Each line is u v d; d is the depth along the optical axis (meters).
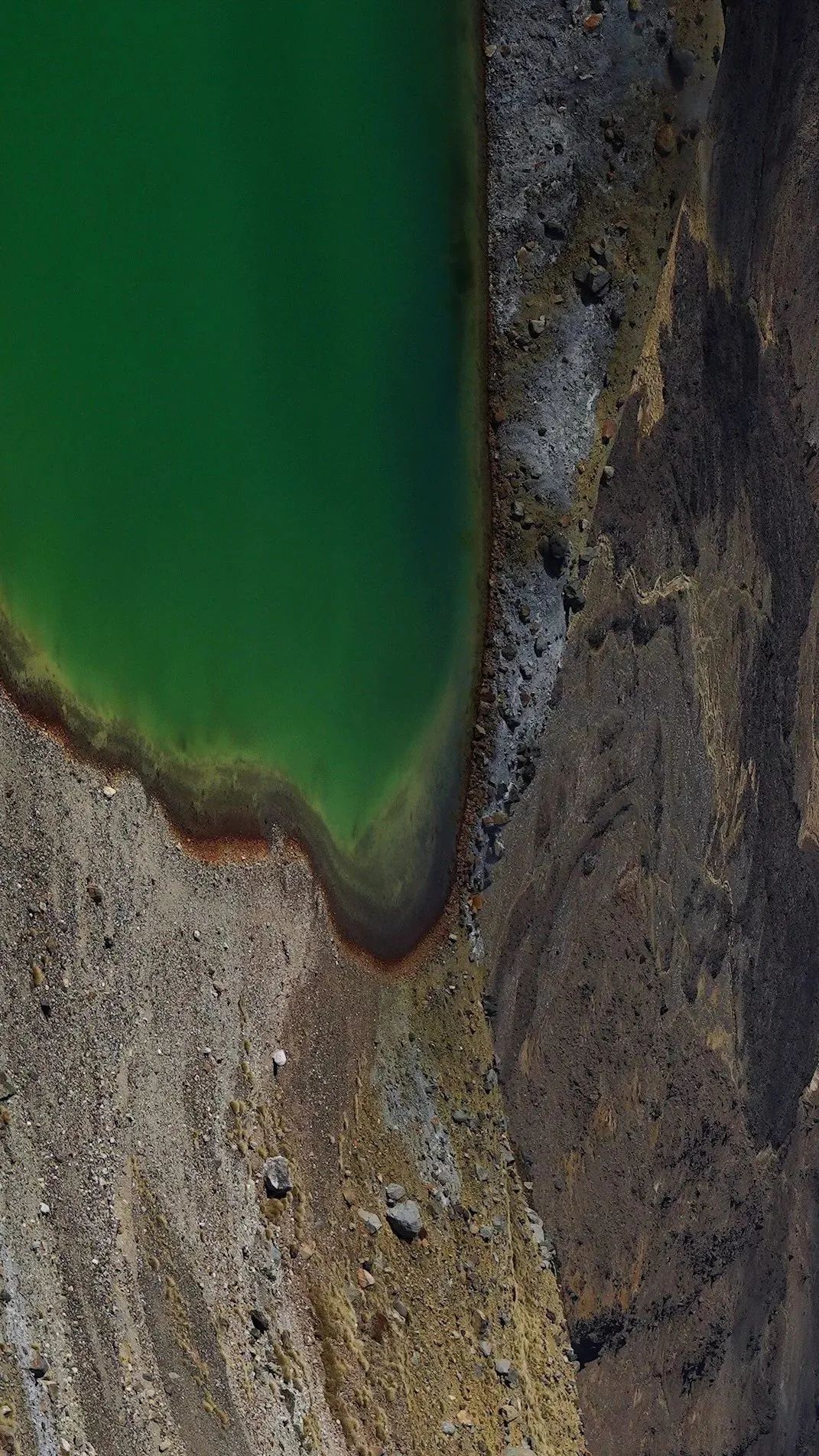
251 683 14.71
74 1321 10.73
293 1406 12.38
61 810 11.92
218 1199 12.67
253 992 13.98
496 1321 16.05
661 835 19.80
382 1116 15.51
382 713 16.56
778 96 19.95
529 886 18.23
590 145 18.34
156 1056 12.48
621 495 18.89
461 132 17.64
